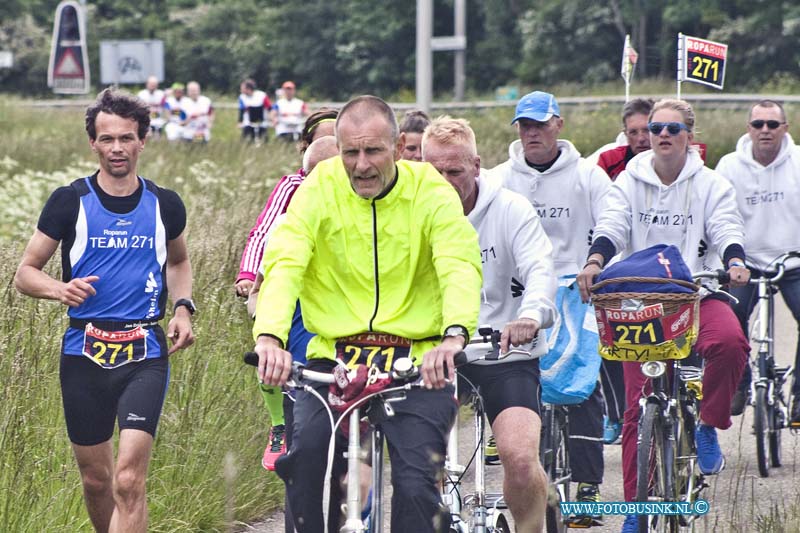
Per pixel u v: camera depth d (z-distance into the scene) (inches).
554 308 398.0
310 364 357.1
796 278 649.0
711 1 3981.3
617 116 2476.6
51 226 420.8
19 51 5251.0
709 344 524.1
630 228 549.6
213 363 592.4
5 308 549.6
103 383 422.0
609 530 516.4
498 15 4707.2
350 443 326.6
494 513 404.8
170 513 488.4
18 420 471.8
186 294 445.4
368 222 348.8
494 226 422.9
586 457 498.0
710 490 563.8
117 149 420.8
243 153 1748.3
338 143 343.6
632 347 439.5
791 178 655.1
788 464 626.8
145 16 5570.9
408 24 4763.8
